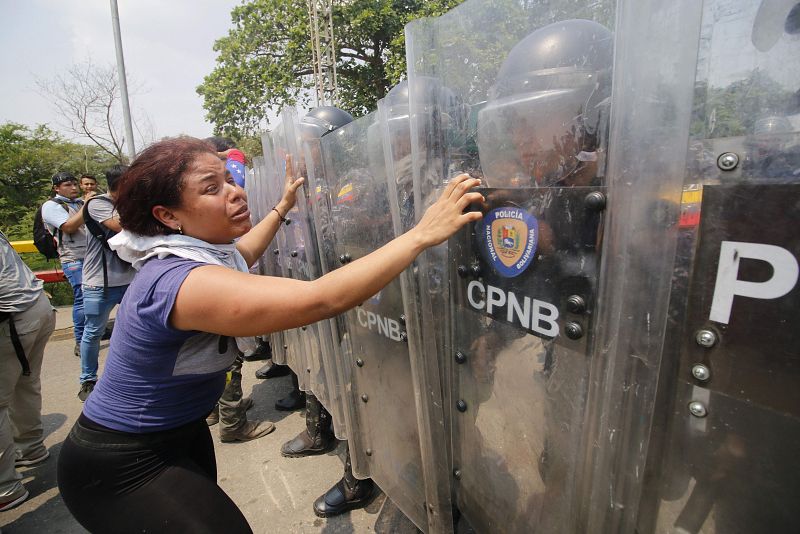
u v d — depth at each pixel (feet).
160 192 3.47
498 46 3.22
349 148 5.16
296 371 9.39
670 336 2.42
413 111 3.69
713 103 2.22
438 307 4.11
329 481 7.72
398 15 35.24
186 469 4.04
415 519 5.48
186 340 3.59
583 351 2.81
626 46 2.26
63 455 4.02
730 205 2.10
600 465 2.84
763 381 2.11
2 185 75.25
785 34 2.04
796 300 1.95
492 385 3.72
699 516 2.48
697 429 2.40
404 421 5.25
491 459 3.96
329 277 3.09
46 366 14.11
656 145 2.25
